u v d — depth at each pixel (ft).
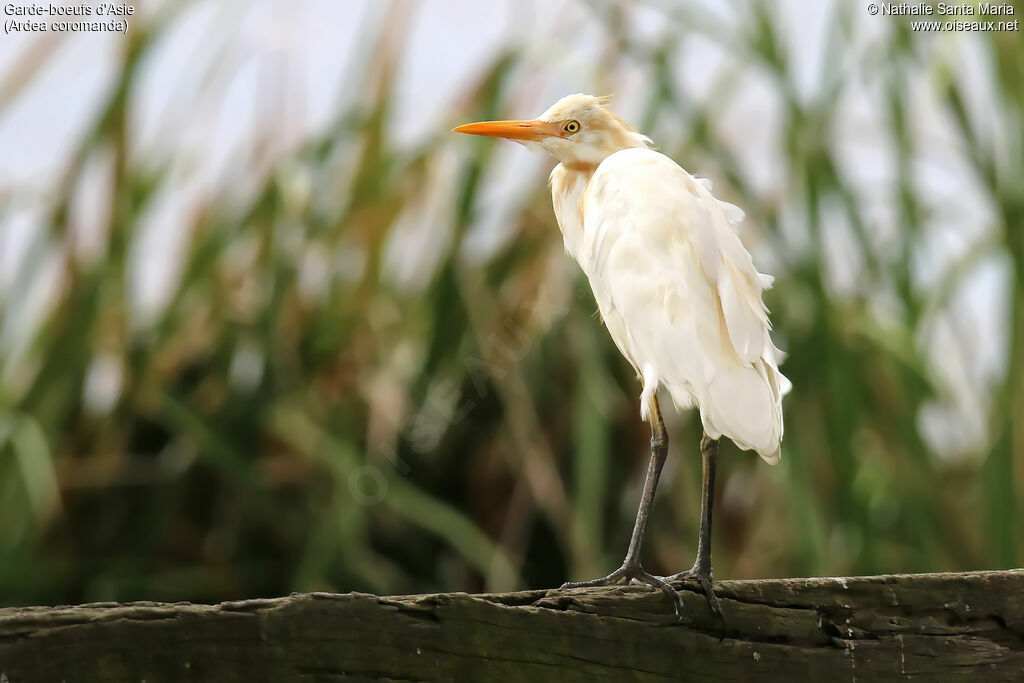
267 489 30.07
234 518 30.12
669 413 29.96
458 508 30.19
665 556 30.09
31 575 29.96
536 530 30.19
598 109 28.71
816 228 29.94
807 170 29.94
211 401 30.09
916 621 28.02
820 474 29.94
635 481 30.09
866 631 27.99
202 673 27.66
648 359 28.37
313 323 30.04
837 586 27.99
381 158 30.01
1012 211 29.91
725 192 29.99
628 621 27.89
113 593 29.96
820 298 29.86
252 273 30.07
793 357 29.91
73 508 30.09
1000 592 28.04
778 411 28.27
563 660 27.84
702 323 28.32
